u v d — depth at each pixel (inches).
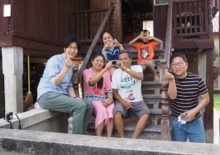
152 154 53.2
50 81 104.5
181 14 230.2
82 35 254.7
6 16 173.2
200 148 54.0
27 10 189.2
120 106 117.3
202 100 96.7
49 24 219.8
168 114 107.1
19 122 90.0
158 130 115.3
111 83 123.7
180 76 97.1
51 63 108.1
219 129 248.7
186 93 96.1
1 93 256.5
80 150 58.6
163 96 108.0
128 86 119.6
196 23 227.3
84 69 134.8
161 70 111.3
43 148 62.1
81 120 104.5
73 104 103.5
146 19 439.5
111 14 249.0
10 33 172.7
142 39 175.3
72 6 263.9
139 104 118.3
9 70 176.1
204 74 238.4
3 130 73.2
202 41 220.8
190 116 94.3
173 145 56.4
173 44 223.9
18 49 180.2
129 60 123.0
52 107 107.4
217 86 624.1
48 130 112.1
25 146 63.9
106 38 157.4
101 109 116.2
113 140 61.7
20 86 181.2
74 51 114.7
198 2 228.2
